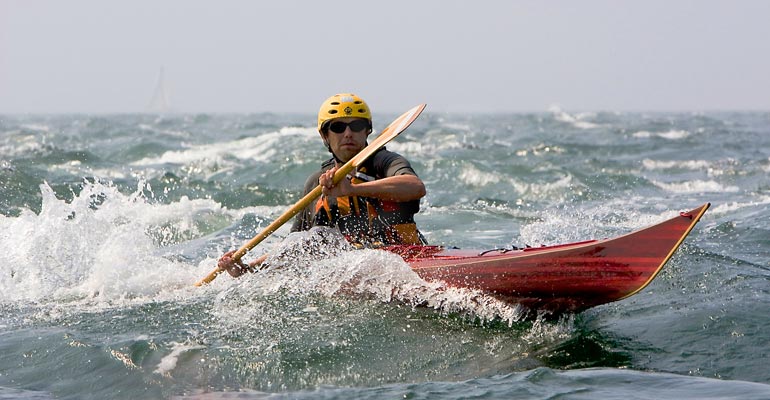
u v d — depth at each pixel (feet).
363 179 61.46
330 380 44.32
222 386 43.73
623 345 48.49
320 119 63.10
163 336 51.08
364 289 58.44
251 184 136.26
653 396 39.34
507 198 144.25
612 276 49.39
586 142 296.92
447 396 40.24
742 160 208.23
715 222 98.53
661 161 205.46
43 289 63.21
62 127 439.22
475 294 54.75
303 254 61.21
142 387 43.93
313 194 59.62
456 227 106.22
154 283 64.75
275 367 45.88
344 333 51.19
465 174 162.30
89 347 49.62
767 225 92.22
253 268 63.57
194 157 212.23
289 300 58.39
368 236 61.36
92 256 67.36
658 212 119.34
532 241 93.09
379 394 41.09
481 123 561.43
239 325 53.11
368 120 62.64
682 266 65.92
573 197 141.69
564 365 45.50
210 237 96.43
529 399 39.40
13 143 271.69
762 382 41.65
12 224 72.69
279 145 237.66
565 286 51.11
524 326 52.80
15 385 45.21
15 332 53.26
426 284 56.59
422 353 47.98
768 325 50.52
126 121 600.80
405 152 228.02
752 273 63.82
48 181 129.59
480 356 47.42
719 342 48.06
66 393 43.93
